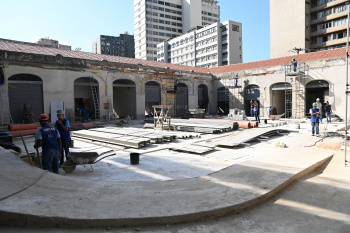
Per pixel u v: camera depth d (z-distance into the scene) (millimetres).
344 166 6863
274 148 9805
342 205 4234
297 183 5391
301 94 23781
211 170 6941
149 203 3887
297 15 57844
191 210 3633
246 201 4023
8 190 4066
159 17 103562
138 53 107438
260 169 5996
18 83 17484
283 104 29031
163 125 16062
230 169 6047
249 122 16000
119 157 8664
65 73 19453
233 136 11492
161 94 26156
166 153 9266
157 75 25672
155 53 103750
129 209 3629
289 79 24562
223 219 3682
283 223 3586
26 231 3172
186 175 6520
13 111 17328
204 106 31469
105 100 21734
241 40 81562
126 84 23984
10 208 3439
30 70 17734
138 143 9844
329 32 54906
